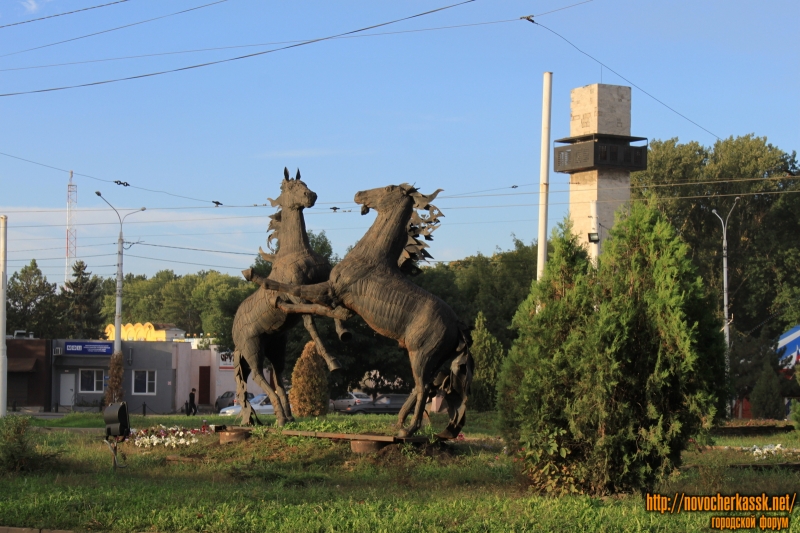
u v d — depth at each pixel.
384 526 7.69
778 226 51.53
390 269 12.53
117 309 38.50
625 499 8.88
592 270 9.83
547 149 18.53
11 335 61.47
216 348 50.97
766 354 34.53
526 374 9.55
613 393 9.09
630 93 36.16
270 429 13.77
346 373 35.88
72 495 9.46
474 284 51.66
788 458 13.72
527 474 9.87
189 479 11.23
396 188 12.95
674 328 8.82
